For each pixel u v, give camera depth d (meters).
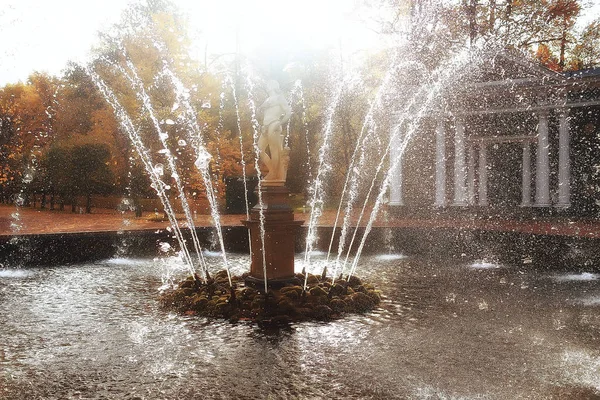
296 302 7.85
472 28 34.28
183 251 16.28
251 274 9.02
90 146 30.36
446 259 14.31
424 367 5.41
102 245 14.73
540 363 5.54
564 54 38.16
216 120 31.67
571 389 4.79
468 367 5.41
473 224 20.69
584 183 26.44
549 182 27.38
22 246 13.28
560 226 19.92
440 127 28.55
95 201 36.97
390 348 6.08
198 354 5.86
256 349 6.04
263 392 4.73
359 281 9.25
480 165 29.31
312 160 42.28
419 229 16.80
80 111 42.22
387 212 28.61
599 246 11.96
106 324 7.25
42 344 6.31
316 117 41.47
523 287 10.06
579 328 7.02
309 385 4.90
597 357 5.74
